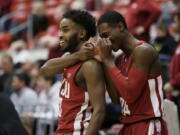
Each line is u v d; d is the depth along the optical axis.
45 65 6.98
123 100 6.88
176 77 10.24
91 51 6.64
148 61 6.65
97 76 6.57
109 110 11.81
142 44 6.73
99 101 6.52
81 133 6.64
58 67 6.87
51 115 12.23
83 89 6.68
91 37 6.98
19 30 20.97
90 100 6.60
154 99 6.78
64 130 6.74
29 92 13.23
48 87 13.07
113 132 11.29
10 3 24.64
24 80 13.34
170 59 12.82
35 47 18.34
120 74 6.61
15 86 13.31
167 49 13.11
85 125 6.65
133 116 6.82
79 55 6.69
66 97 6.78
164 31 13.27
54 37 17.89
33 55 17.62
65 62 6.81
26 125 12.19
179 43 11.65
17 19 22.42
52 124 12.00
